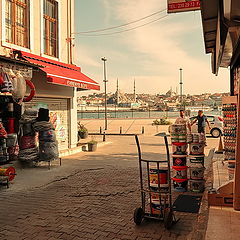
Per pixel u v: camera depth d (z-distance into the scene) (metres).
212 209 4.96
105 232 4.76
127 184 8.02
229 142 7.77
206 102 188.62
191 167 6.98
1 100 9.71
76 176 9.09
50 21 13.52
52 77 10.52
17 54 10.64
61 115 13.99
